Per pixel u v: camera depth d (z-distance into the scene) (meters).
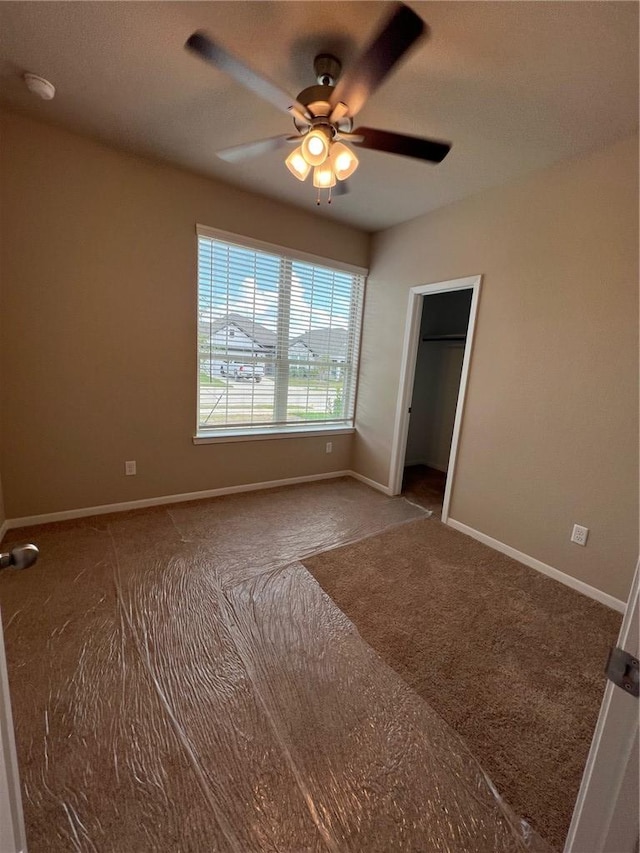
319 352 3.76
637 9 1.26
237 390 3.33
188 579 2.12
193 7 1.37
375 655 1.67
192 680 1.48
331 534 2.79
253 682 1.49
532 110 1.81
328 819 1.06
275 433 3.57
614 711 0.55
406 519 3.13
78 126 2.23
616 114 1.79
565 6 1.27
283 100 1.41
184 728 1.29
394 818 1.07
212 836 1.01
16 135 2.17
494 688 1.53
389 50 1.15
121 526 2.69
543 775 1.21
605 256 2.07
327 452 4.00
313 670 1.56
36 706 1.33
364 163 2.36
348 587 2.15
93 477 2.77
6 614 1.77
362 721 1.36
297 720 1.34
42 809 1.04
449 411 4.71
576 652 1.75
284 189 2.91
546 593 2.20
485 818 1.08
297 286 3.47
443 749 1.27
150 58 1.64
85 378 2.62
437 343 4.83
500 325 2.61
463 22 1.36
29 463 2.53
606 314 2.09
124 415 2.81
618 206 2.01
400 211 3.13
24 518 2.57
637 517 2.02
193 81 1.78
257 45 1.54
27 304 2.36
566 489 2.30
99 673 1.48
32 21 1.45
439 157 1.64
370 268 3.80
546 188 2.31
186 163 2.62
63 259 2.42
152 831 1.01
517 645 1.77
